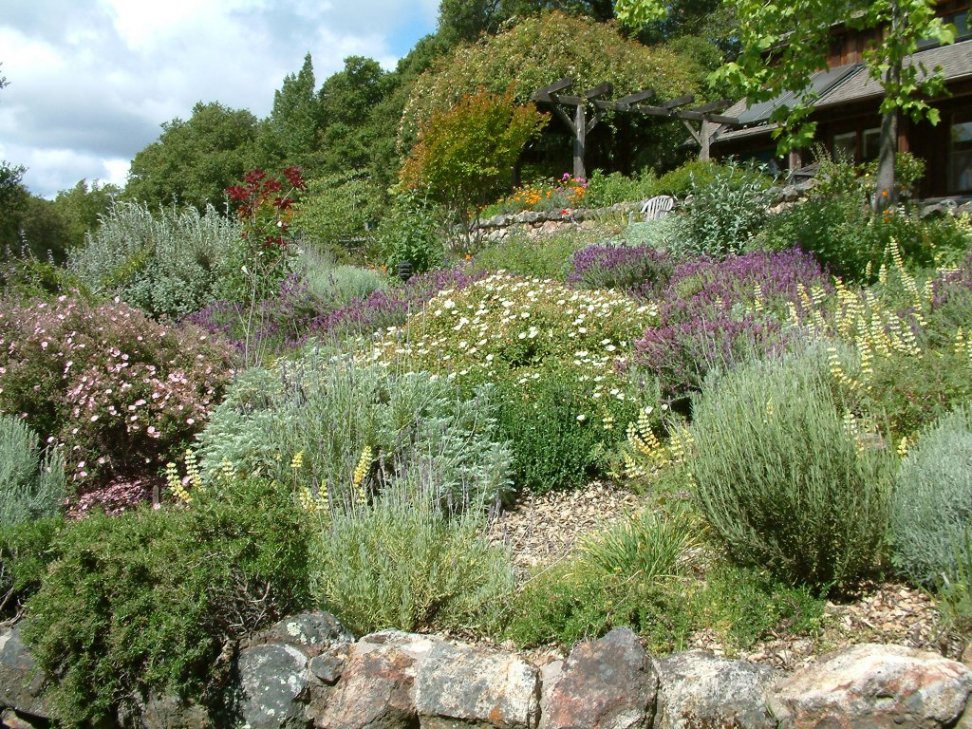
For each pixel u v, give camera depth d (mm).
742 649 3100
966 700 2492
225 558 3240
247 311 10273
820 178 11641
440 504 4586
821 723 2602
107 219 14711
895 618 3109
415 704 3027
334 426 5027
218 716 3115
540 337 6809
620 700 2822
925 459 3371
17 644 3590
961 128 15336
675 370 5590
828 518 3207
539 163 23000
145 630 3119
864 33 17938
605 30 22266
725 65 8281
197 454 5391
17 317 6566
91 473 5754
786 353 5062
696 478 3615
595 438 5145
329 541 3816
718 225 9406
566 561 3938
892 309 5918
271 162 44594
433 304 7730
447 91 21906
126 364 6031
